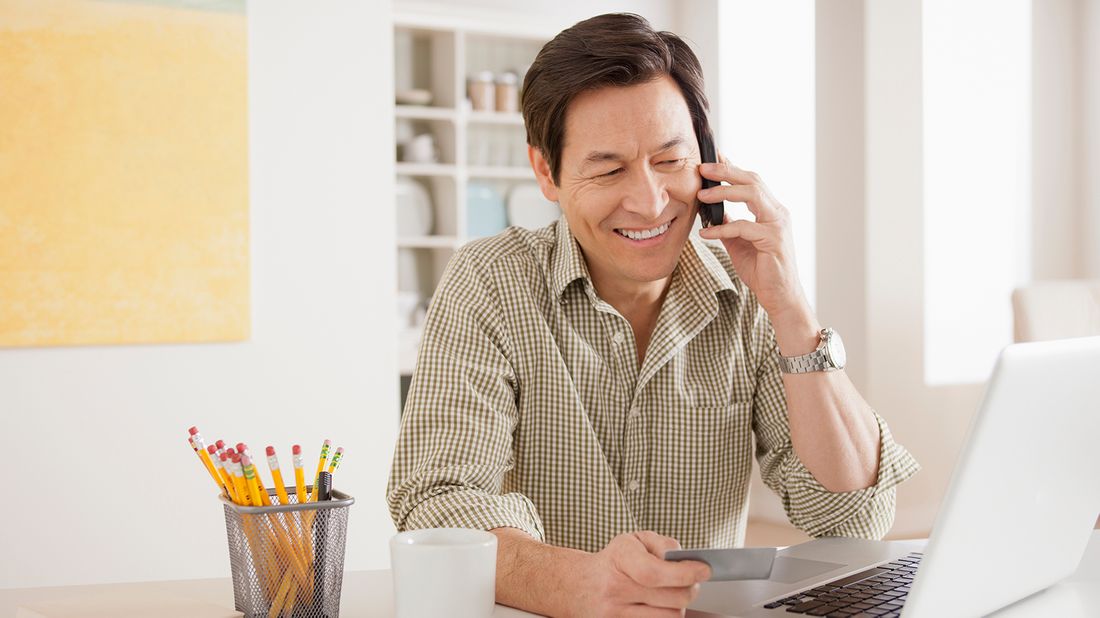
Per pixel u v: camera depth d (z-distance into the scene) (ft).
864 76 13.78
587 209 3.77
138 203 8.41
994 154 15.39
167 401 8.61
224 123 8.69
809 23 15.16
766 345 4.42
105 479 8.42
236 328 8.77
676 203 3.83
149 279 8.46
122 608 3.19
